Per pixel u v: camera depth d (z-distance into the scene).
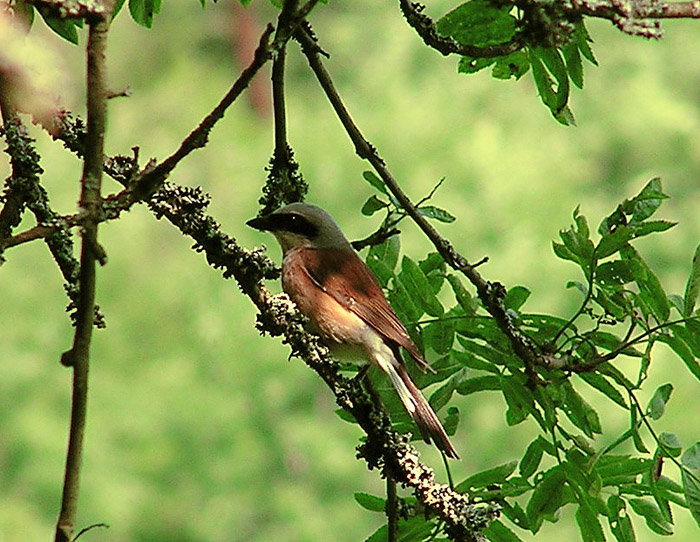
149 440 16.36
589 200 18.88
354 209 17.64
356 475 16.84
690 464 4.74
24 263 16.98
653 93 20.23
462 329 5.35
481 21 5.06
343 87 20.28
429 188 17.59
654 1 3.52
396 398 5.57
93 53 3.37
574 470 4.96
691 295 4.77
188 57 22.92
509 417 5.22
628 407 4.98
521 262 17.02
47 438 16.05
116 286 17.30
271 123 21.92
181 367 16.78
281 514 16.33
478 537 4.91
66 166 17.97
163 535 16.16
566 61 5.03
